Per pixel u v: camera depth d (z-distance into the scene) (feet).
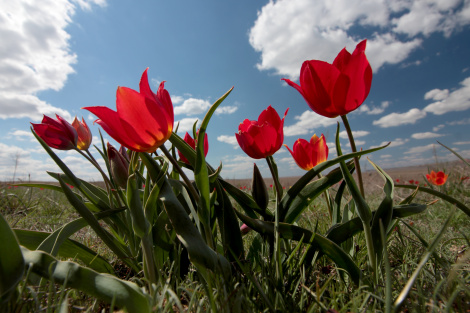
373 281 0.65
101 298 0.50
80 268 0.52
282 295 0.64
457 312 0.56
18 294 0.54
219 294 0.57
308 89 0.68
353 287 0.71
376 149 0.66
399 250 0.98
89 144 0.96
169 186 0.66
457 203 0.78
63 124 0.83
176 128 0.96
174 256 0.84
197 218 0.73
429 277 0.69
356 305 0.54
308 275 0.75
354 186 0.68
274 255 0.75
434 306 0.50
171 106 0.65
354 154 0.67
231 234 0.81
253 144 0.79
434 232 1.33
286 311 0.58
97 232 0.72
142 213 0.64
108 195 0.96
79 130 0.93
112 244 0.75
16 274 0.49
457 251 1.00
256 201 0.87
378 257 0.72
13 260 0.49
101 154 1.01
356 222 0.78
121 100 0.56
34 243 0.76
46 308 0.54
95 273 0.52
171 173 0.95
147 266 0.65
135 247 0.87
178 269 0.76
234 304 0.53
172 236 0.84
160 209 0.94
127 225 0.89
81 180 1.01
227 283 0.62
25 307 0.52
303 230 0.75
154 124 0.59
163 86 0.66
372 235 0.73
